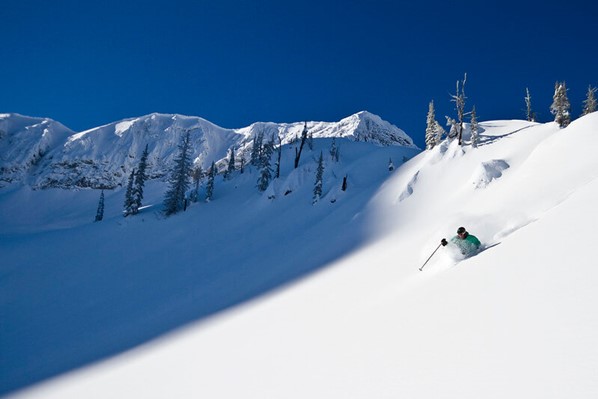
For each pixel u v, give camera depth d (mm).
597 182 6754
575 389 2008
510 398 2160
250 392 4191
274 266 27859
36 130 184375
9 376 17766
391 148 62781
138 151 180500
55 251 52344
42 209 136875
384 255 15258
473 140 36312
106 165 166500
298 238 35750
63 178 154750
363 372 3477
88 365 15148
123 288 35156
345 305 7609
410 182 34562
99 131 188500
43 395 10977
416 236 17859
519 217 10273
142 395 6070
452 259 7141
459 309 3982
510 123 44656
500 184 25172
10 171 154750
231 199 64250
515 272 4258
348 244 26078
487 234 9117
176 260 41719
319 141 86625
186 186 63656
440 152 36812
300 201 50719
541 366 2344
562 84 31453
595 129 18875
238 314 14102
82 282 39125
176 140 193750
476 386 2439
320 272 18250
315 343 5211
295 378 4055
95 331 24312
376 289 8320
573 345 2414
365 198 38219
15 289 38625
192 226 54562
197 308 21422
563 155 18922
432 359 3127
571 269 3582
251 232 45344
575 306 2885
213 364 6398
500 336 2975
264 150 66812
